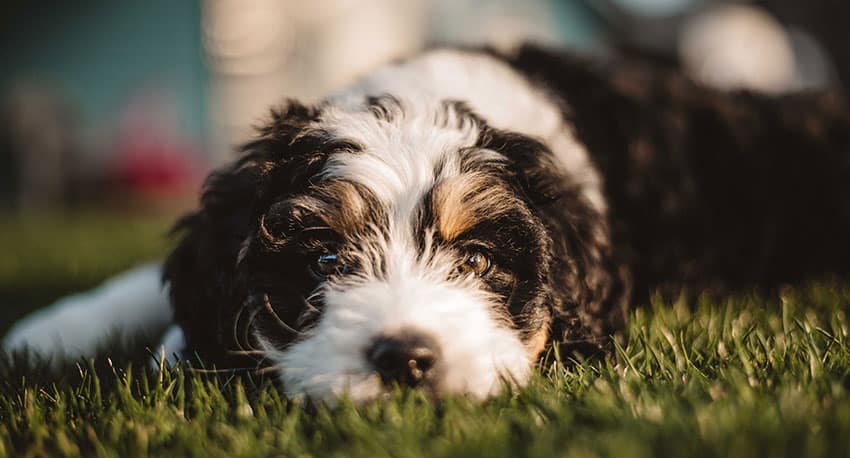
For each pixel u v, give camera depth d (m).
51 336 0.63
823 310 0.60
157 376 0.48
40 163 2.34
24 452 0.42
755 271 0.73
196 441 0.41
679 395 0.42
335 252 0.50
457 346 0.46
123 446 0.41
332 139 0.52
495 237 0.51
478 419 0.41
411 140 0.52
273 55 2.43
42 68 2.37
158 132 2.38
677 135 0.72
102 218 1.80
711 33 2.43
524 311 0.51
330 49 2.46
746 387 0.41
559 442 0.38
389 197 0.50
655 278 0.67
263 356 0.49
